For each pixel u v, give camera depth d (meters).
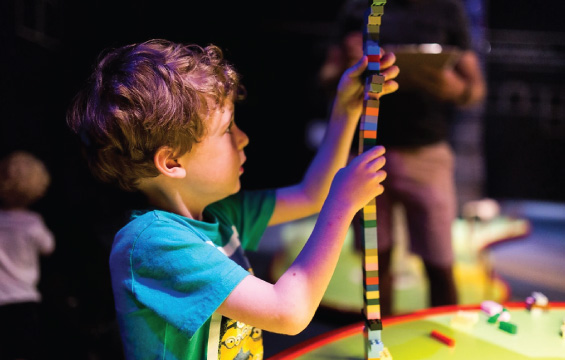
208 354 0.69
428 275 1.78
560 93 5.97
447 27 1.74
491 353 0.74
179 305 0.62
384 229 1.80
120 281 0.67
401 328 0.84
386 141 1.72
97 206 2.80
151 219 0.68
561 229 4.80
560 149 6.05
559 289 3.02
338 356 0.76
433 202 1.70
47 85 3.09
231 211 0.92
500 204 5.70
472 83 1.73
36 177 1.99
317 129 5.34
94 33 3.39
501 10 5.82
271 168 6.57
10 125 2.68
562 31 5.80
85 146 0.71
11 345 1.75
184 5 5.30
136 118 0.64
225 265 0.64
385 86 0.76
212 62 0.72
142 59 0.67
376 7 0.66
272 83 6.33
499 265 3.52
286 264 3.10
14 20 2.68
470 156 3.59
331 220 0.62
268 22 6.08
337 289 2.54
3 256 1.83
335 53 1.77
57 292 2.07
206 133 0.69
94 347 1.79
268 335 2.32
